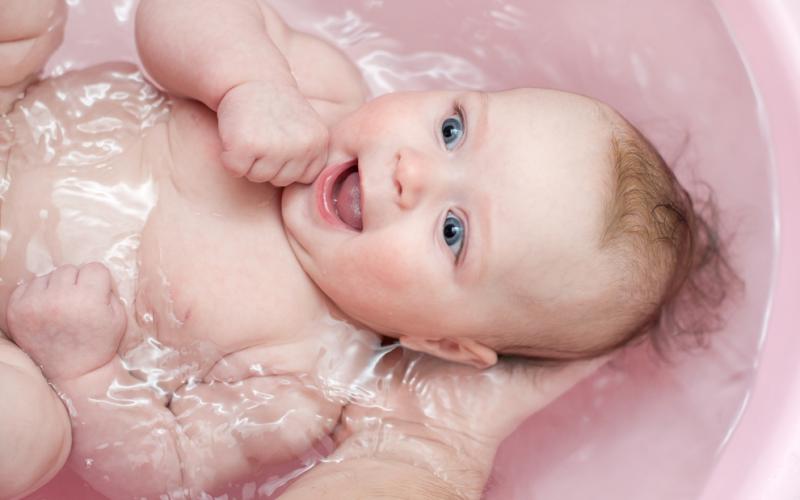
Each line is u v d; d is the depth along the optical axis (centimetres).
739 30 127
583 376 123
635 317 114
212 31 108
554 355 120
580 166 106
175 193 108
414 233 104
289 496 105
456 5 139
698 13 129
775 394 114
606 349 119
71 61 123
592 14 134
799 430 110
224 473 109
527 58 138
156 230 106
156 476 106
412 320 110
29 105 113
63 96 115
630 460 120
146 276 105
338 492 104
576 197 105
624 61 133
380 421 114
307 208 108
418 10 140
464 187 105
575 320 112
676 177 122
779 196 123
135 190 108
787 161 123
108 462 104
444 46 140
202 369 108
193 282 106
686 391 121
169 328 106
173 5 110
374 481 106
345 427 114
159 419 106
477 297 108
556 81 137
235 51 107
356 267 106
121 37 128
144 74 118
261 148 100
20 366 98
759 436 112
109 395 103
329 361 113
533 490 120
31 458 94
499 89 139
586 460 122
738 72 127
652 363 123
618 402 124
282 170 104
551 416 124
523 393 121
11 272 104
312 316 112
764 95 125
